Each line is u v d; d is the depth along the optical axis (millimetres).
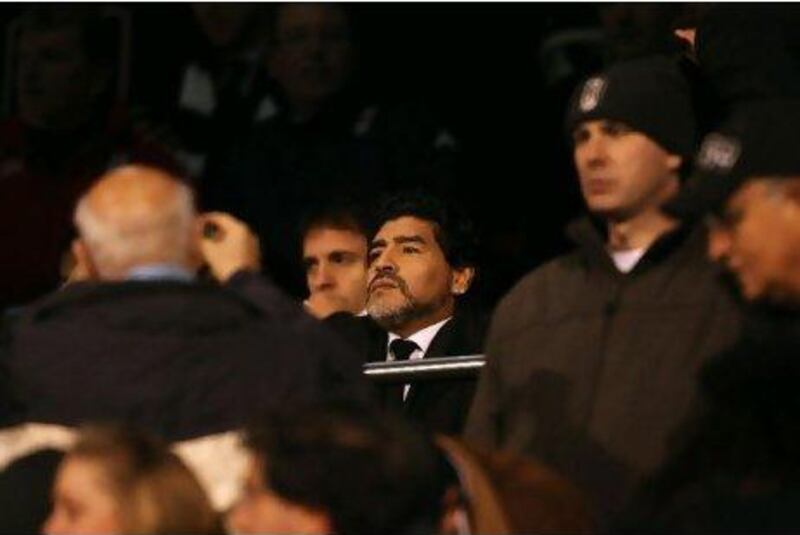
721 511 19000
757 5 20750
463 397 23688
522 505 19281
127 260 20641
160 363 20172
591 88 20828
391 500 18453
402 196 25016
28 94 31750
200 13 32812
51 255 31438
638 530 19562
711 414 19766
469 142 32062
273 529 18516
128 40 32812
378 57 32531
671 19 29031
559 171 31625
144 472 18719
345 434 18547
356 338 25156
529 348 20891
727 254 19375
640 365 20297
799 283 18922
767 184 19000
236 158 31562
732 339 19969
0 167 31750
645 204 20672
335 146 31297
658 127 20609
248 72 32719
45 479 20078
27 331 20438
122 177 20906
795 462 19375
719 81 20828
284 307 20531
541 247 31297
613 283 20609
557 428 20547
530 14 32531
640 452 20125
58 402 20234
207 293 20406
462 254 25031
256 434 18734
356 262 25969
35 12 31891
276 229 31156
